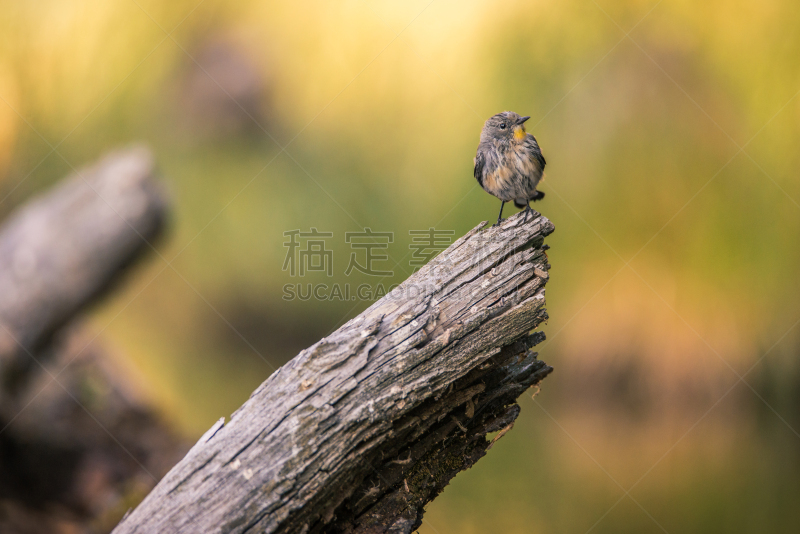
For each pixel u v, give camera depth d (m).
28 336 7.09
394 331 3.14
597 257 9.92
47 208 7.61
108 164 8.16
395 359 3.06
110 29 10.40
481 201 9.88
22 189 10.02
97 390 7.74
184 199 10.88
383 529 3.22
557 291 10.22
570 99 9.39
